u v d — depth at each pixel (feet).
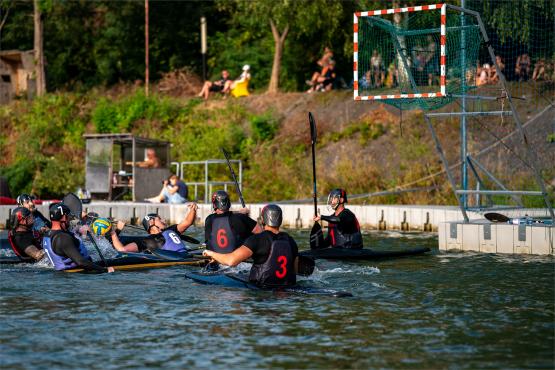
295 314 76.48
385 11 123.65
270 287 90.74
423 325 71.67
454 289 92.22
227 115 284.20
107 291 90.22
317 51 316.40
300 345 64.44
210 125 280.72
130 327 71.10
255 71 333.62
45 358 60.75
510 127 223.71
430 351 62.49
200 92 311.06
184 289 91.20
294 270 92.68
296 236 169.89
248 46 341.00
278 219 91.35
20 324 72.54
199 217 206.28
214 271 101.96
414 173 226.17
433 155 233.55
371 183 230.89
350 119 265.34
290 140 264.11
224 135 269.85
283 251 90.94
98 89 339.57
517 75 173.17
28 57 322.34
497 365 58.54
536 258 123.13
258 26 334.24
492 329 70.08
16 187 261.44
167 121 288.10
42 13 315.37
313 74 317.63
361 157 244.83
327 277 101.96
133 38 360.89
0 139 291.17
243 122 280.92
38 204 192.85
